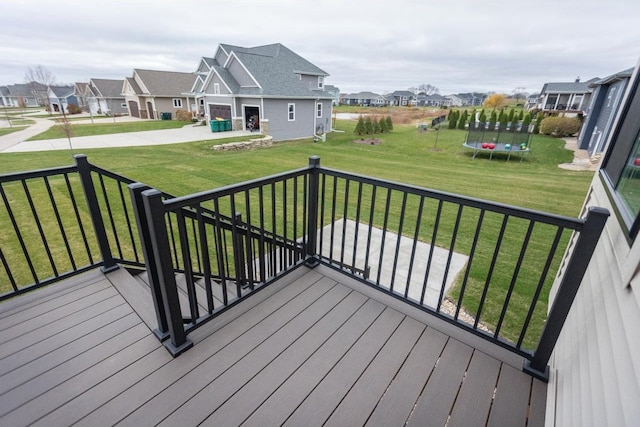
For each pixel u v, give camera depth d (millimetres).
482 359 1698
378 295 2211
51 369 1546
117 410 1362
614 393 991
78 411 1351
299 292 2236
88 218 5176
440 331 1890
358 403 1445
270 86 16438
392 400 1465
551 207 6820
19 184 7113
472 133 14016
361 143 16594
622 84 10781
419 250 4484
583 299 1843
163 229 1453
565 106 33094
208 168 9461
